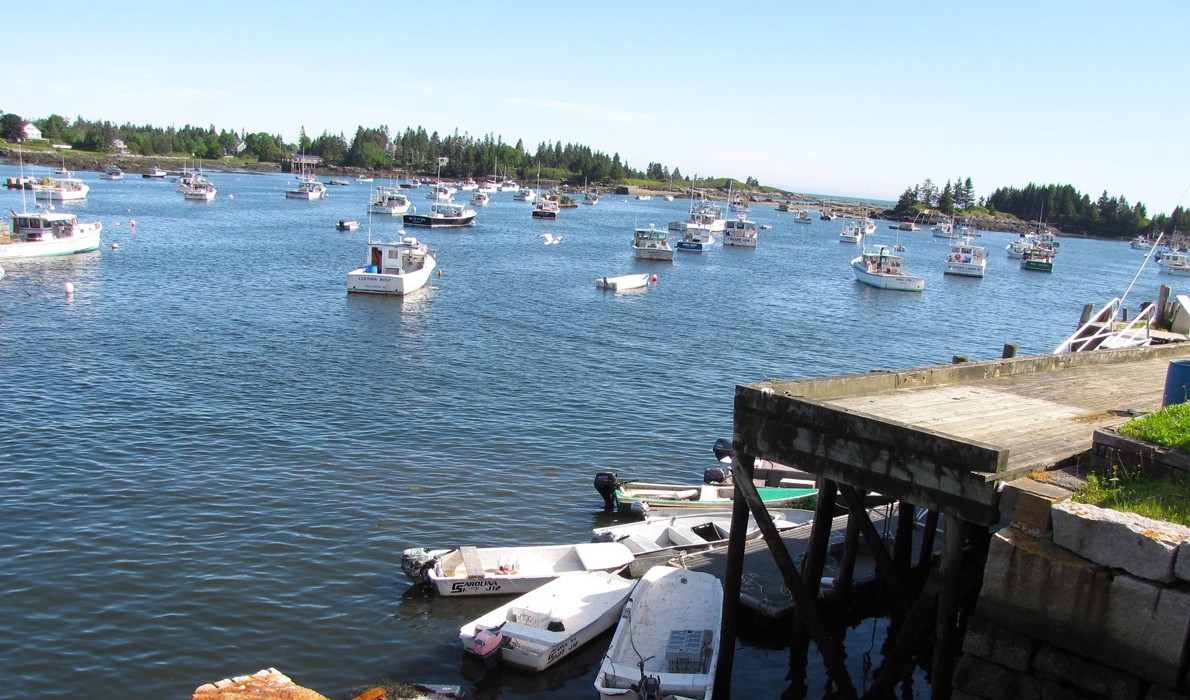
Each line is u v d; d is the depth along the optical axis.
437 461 31.55
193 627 20.19
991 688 13.34
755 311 73.56
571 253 112.56
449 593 22.09
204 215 137.38
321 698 11.55
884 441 14.53
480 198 196.50
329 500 27.52
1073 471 14.54
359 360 46.66
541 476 30.77
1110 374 23.31
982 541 16.42
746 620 20.95
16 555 22.89
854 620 21.84
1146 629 11.79
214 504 26.70
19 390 37.28
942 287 104.38
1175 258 155.88
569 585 21.66
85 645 19.25
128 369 41.91
